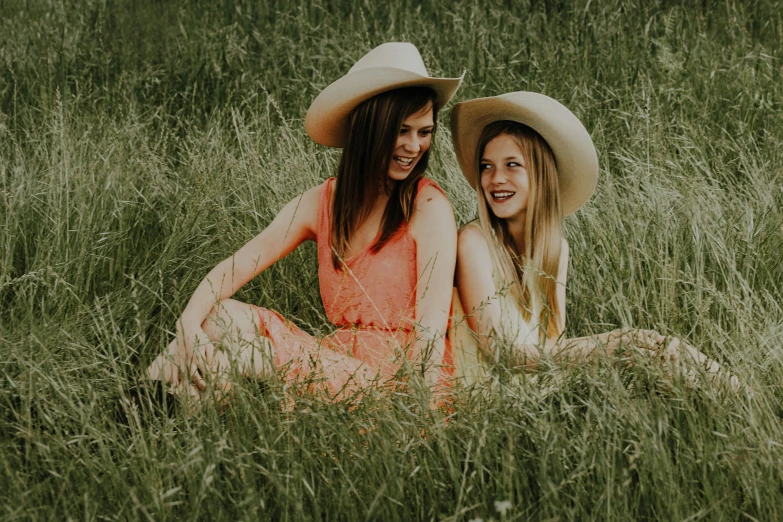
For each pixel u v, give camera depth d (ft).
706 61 17.31
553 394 8.31
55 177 12.38
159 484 7.17
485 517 7.02
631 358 8.29
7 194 12.05
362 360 9.00
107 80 17.42
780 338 9.28
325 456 7.69
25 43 18.67
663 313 10.16
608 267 11.05
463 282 9.30
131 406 7.93
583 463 7.09
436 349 8.77
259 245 9.62
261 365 8.47
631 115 15.24
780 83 16.72
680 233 11.62
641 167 13.15
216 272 9.41
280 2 20.66
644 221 11.80
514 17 19.53
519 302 9.23
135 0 21.07
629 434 7.56
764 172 13.32
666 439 7.52
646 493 7.07
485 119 9.57
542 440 7.46
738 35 18.95
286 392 8.07
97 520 7.15
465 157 10.09
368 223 9.31
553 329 9.53
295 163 13.01
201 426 7.88
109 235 11.55
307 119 9.71
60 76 17.31
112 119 15.42
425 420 7.75
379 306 9.18
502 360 8.42
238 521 6.99
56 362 8.57
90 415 7.81
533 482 7.46
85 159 13.02
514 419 7.86
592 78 17.06
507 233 9.60
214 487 7.15
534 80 17.10
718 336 9.52
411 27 19.19
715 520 6.79
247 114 16.57
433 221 9.10
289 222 9.66
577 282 10.90
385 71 8.81
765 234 11.78
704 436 7.55
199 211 12.21
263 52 18.43
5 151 14.39
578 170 9.54
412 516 7.20
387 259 9.16
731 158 14.70
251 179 12.87
